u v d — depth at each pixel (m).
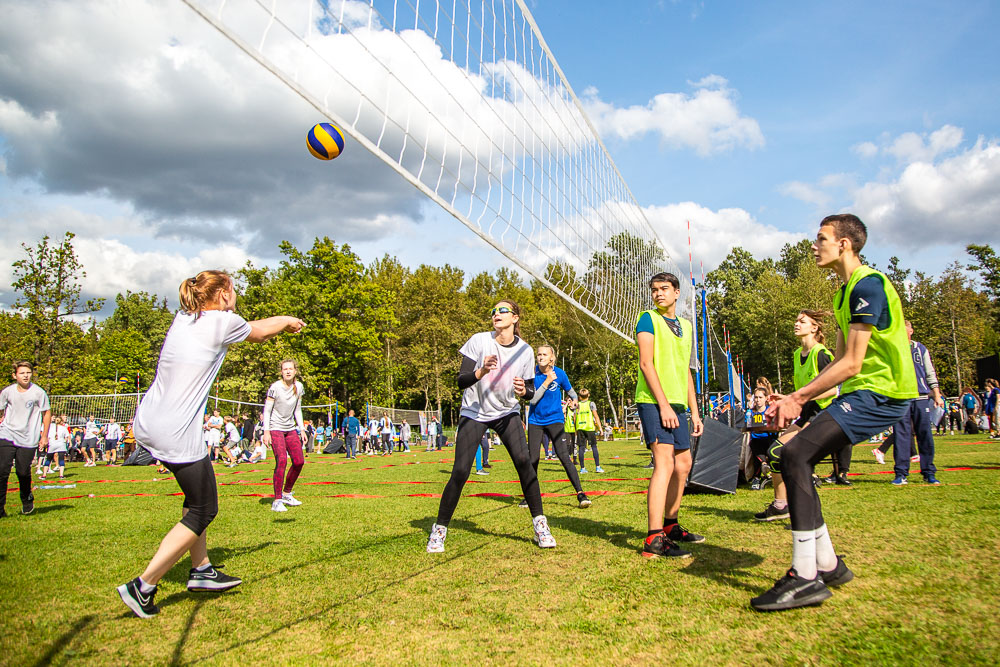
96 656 2.10
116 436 20.56
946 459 8.84
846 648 1.89
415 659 1.98
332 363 35.38
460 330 45.31
